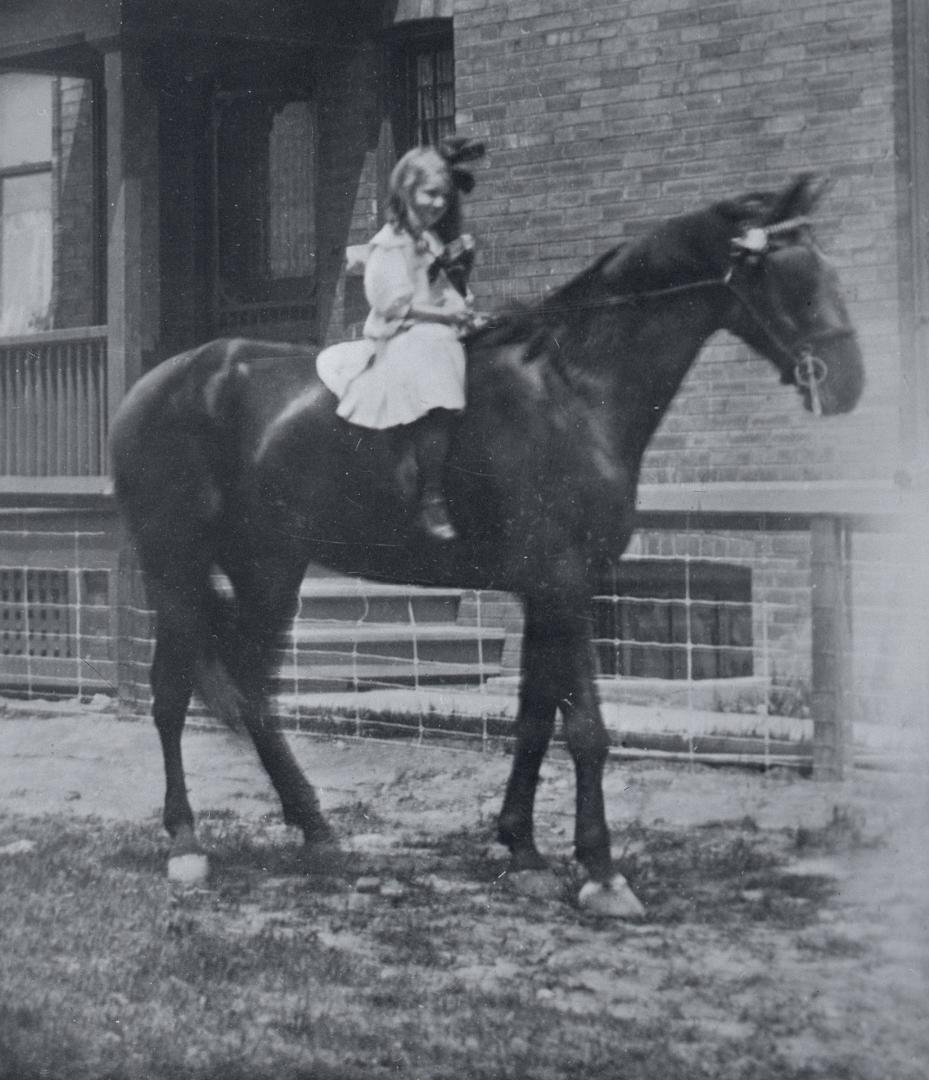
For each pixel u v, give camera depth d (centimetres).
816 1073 405
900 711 761
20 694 1063
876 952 486
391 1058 429
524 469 561
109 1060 443
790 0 809
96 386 1058
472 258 609
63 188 1237
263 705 636
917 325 774
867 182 789
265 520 611
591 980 479
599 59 864
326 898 581
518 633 852
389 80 1058
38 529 1045
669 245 559
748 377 814
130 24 1020
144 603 978
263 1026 459
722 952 496
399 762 775
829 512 736
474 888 582
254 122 1095
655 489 839
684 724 765
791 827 623
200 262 1109
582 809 554
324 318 1066
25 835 684
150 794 772
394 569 597
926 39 784
